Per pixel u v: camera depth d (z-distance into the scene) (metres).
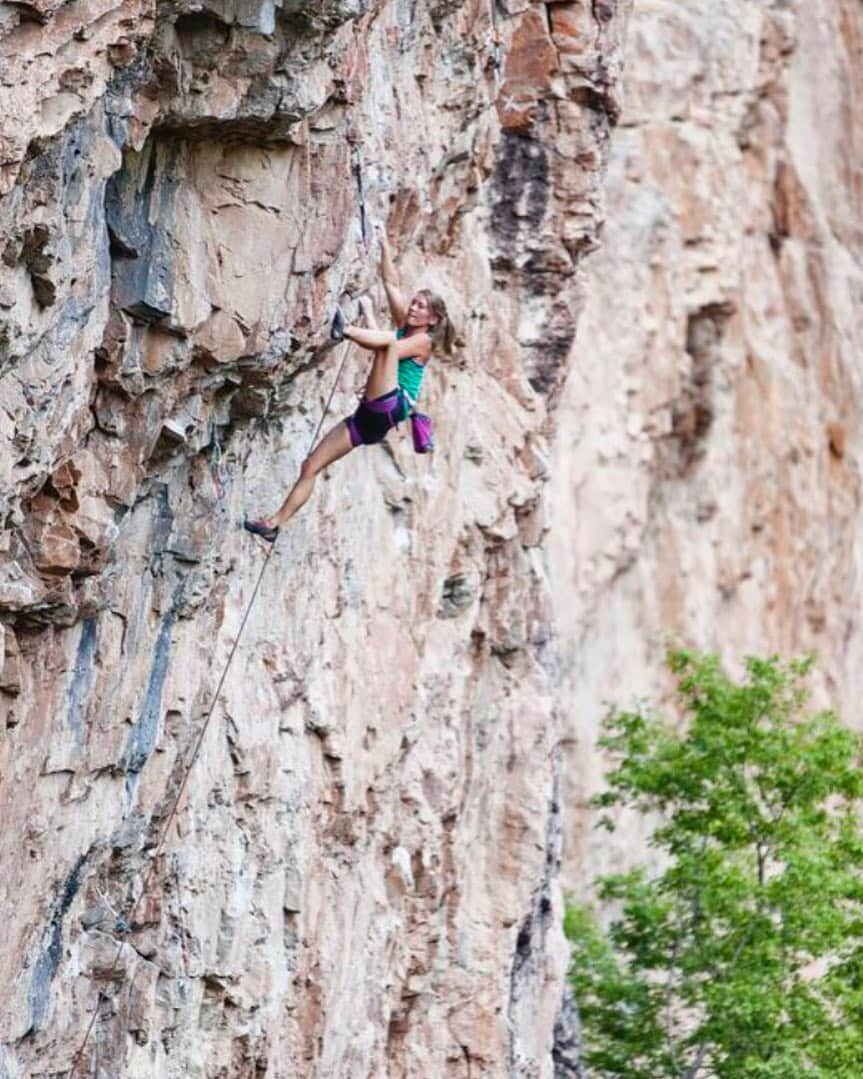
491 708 53.00
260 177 33.41
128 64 28.36
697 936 60.88
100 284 29.95
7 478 28.83
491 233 54.78
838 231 106.56
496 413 51.69
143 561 35.03
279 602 41.47
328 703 43.41
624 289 83.62
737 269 90.38
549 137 54.97
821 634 103.25
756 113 97.81
